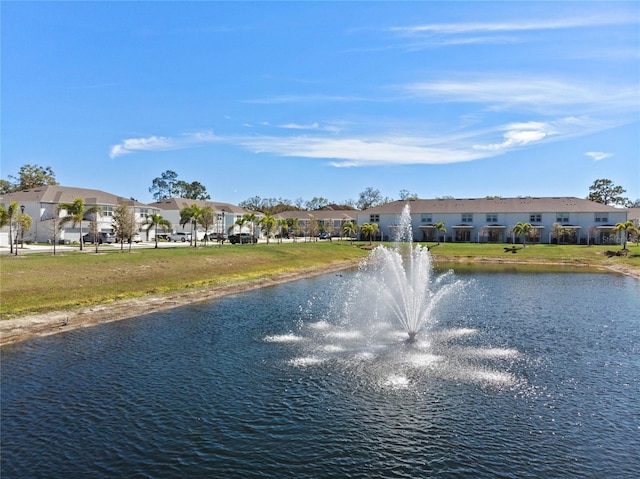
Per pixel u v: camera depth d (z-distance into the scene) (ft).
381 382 55.57
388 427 43.80
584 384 55.26
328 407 48.21
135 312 93.81
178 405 48.49
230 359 64.18
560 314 97.14
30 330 77.20
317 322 88.12
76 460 37.91
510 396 51.47
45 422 44.52
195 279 133.90
